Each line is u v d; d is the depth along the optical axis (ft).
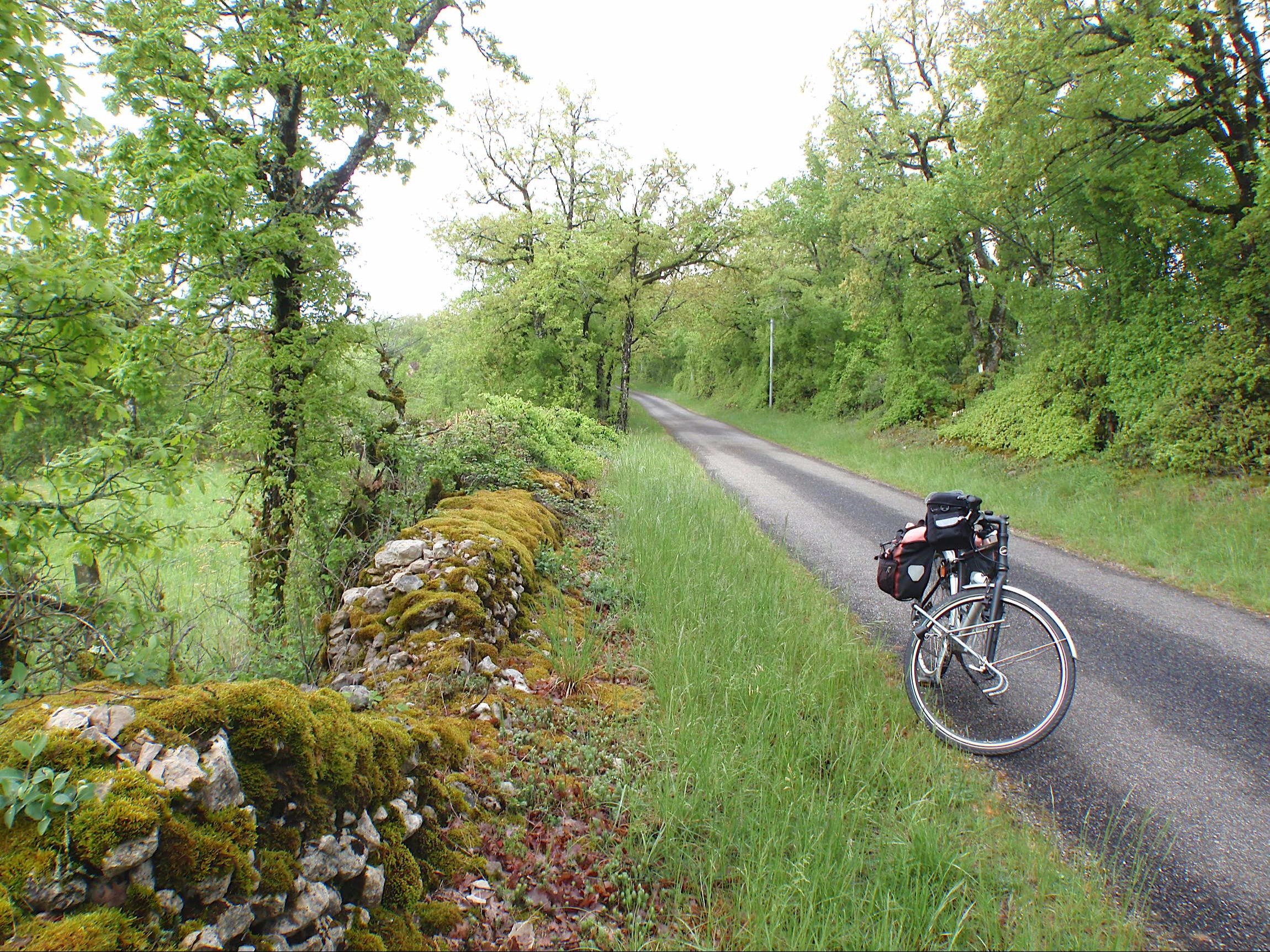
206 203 22.45
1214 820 11.31
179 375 24.99
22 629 11.79
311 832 7.08
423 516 25.13
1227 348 38.19
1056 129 43.52
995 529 14.10
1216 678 16.93
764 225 98.07
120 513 12.99
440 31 34.32
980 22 47.96
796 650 16.28
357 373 31.09
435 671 12.81
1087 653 18.65
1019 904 8.99
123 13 22.93
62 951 4.86
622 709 13.48
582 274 80.07
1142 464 40.57
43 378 12.48
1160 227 43.93
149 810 5.76
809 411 120.67
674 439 91.04
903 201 70.85
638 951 7.75
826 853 9.22
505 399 43.80
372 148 30.07
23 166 10.48
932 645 14.51
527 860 9.06
